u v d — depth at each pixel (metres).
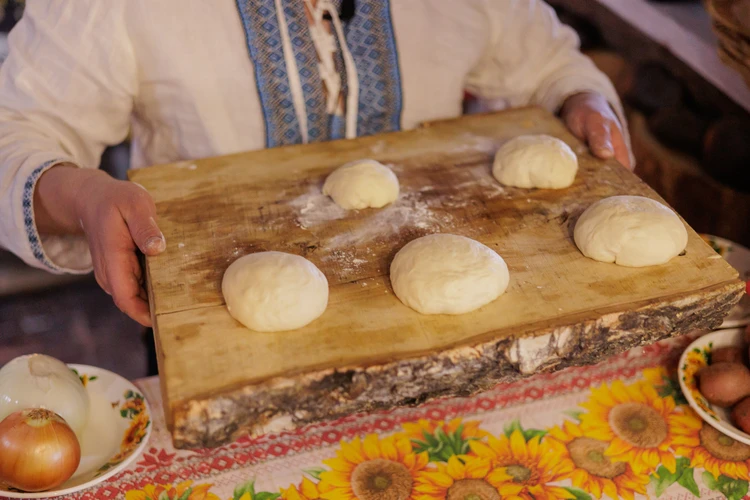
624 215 1.47
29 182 1.57
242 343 1.28
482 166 1.80
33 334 3.22
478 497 1.36
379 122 1.96
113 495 1.38
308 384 1.20
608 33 3.02
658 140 2.74
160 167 1.77
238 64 1.73
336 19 1.75
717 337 1.63
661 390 1.59
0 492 1.31
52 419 1.33
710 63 2.45
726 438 1.48
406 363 1.23
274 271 1.33
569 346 1.33
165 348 1.26
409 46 1.86
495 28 2.03
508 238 1.55
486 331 1.30
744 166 2.34
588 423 1.51
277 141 1.89
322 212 1.63
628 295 1.38
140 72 1.75
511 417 1.53
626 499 1.36
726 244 1.91
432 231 1.57
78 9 1.63
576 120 1.93
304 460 1.45
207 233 1.56
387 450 1.47
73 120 1.72
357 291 1.40
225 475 1.42
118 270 1.44
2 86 1.68
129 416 1.51
